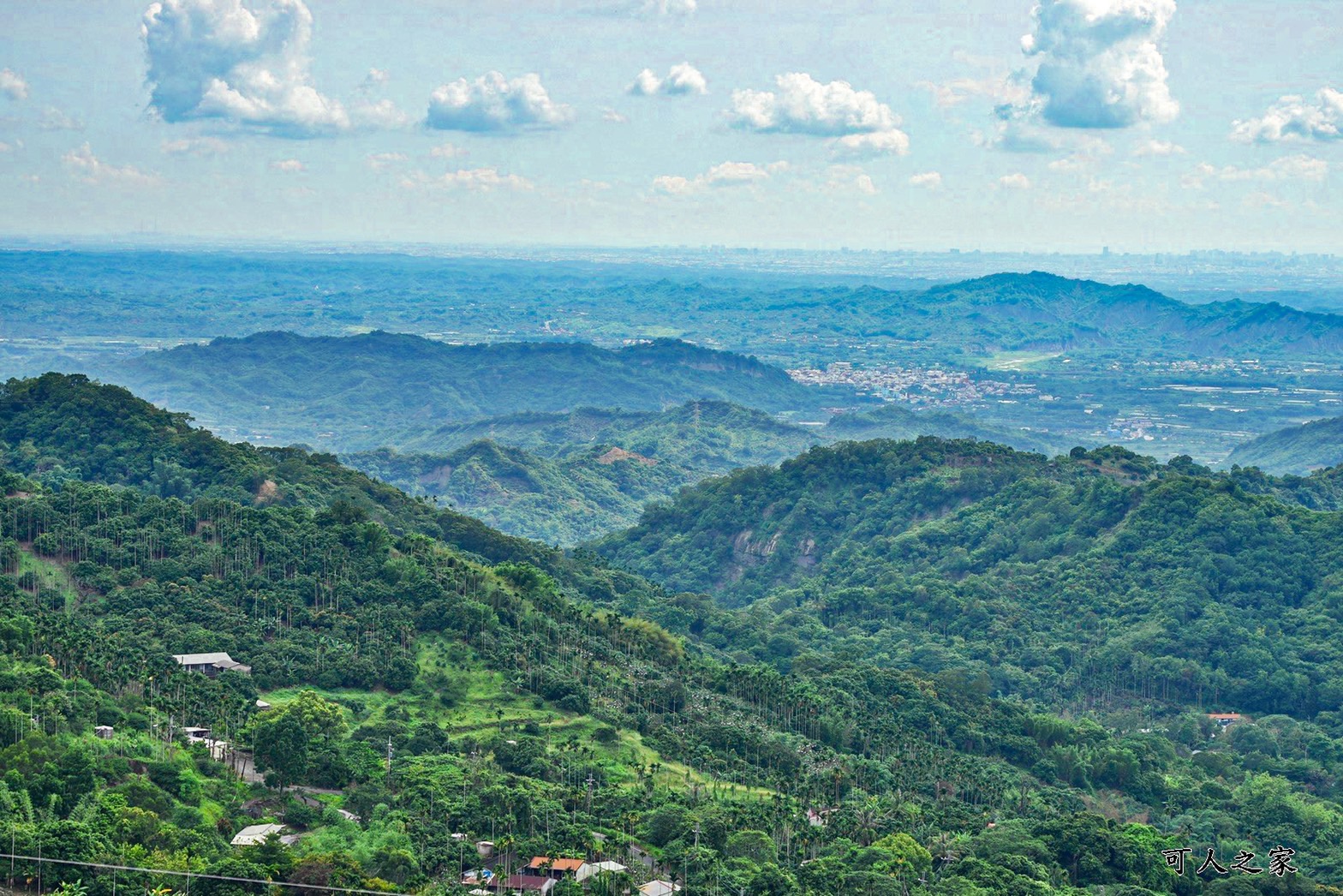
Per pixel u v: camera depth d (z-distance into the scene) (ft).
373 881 617.21
